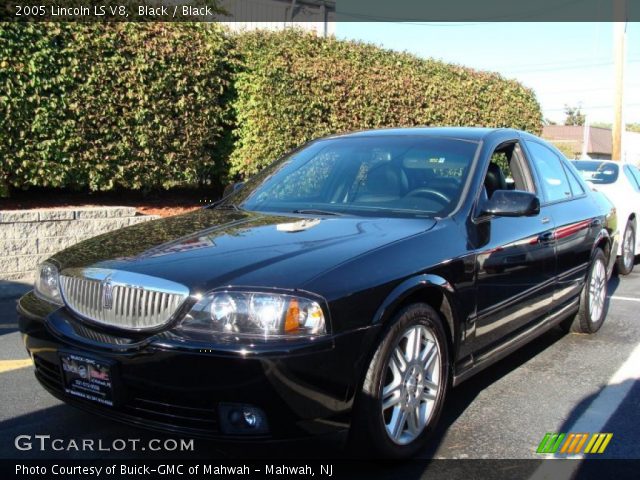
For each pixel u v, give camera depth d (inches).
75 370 118.3
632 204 350.3
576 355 201.6
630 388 172.4
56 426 141.5
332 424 111.0
